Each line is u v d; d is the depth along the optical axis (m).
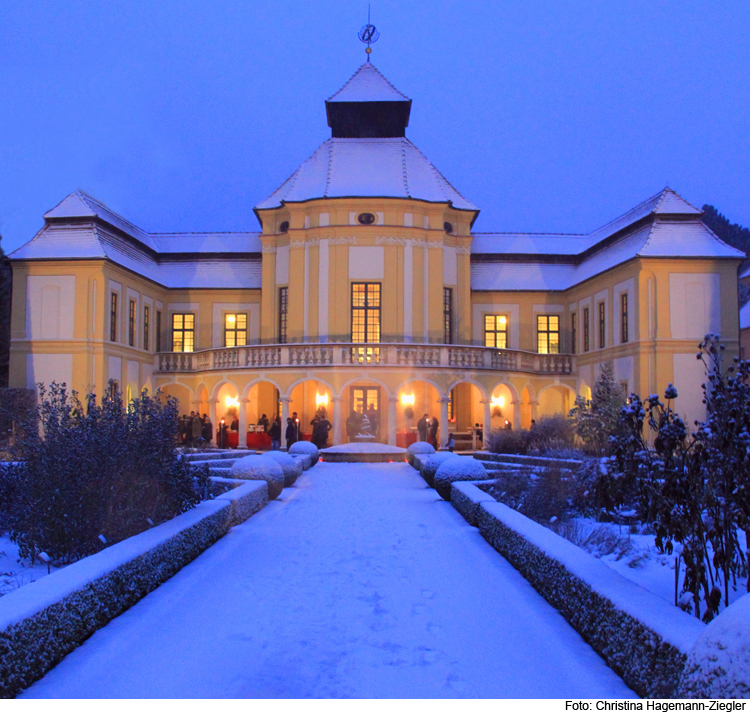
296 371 29.92
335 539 11.30
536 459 20.38
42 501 9.59
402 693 5.31
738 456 6.31
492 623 7.01
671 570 8.88
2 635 5.13
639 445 6.95
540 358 35.53
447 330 34.69
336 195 33.34
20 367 30.25
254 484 14.73
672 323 29.52
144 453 10.38
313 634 6.67
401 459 26.97
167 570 8.65
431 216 34.09
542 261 39.31
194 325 37.56
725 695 3.75
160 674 5.69
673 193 32.03
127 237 35.56
